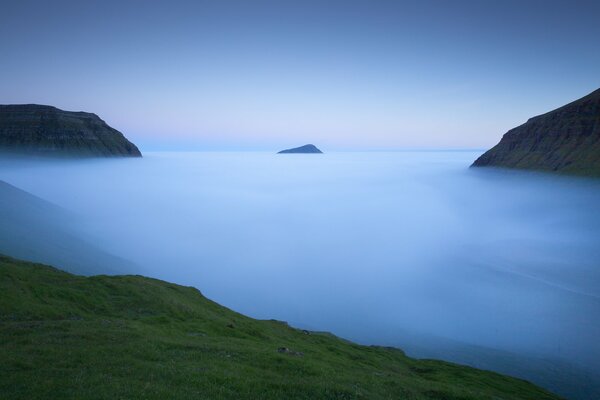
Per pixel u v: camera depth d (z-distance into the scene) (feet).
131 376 96.53
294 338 232.94
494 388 213.66
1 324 146.30
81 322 156.76
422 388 137.28
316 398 100.68
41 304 179.83
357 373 141.79
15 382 87.86
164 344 133.18
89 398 80.38
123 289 230.89
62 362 103.19
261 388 99.50
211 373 104.12
